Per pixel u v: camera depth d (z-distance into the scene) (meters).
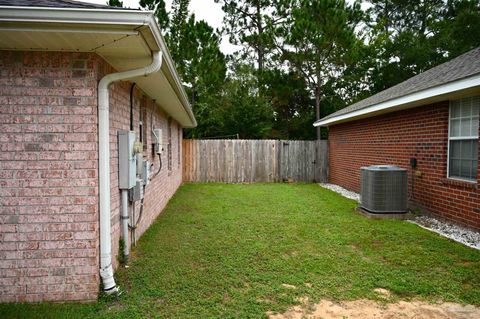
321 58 16.12
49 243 2.90
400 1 24.44
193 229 5.35
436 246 4.46
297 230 5.29
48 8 2.29
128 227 4.06
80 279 2.93
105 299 2.95
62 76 2.86
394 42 20.58
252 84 18.47
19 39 2.57
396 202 6.18
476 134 5.25
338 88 19.38
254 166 12.92
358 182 9.59
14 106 2.82
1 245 2.86
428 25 22.66
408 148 6.98
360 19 16.39
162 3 14.58
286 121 19.64
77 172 2.90
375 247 4.45
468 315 2.76
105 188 3.03
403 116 7.17
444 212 5.85
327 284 3.31
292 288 3.23
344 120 10.09
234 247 4.42
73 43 2.68
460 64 6.42
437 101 6.02
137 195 4.06
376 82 19.59
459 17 19.22
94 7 2.46
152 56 3.05
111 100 3.43
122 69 3.52
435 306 2.91
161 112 7.30
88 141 2.89
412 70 19.20
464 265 3.82
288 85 17.06
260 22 19.38
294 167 13.00
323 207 7.27
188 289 3.17
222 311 2.77
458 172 5.66
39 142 2.85
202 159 12.82
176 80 4.47
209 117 17.00
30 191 2.86
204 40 15.70
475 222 5.13
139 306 2.85
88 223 2.92
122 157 3.72
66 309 2.79
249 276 3.48
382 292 3.17
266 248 4.38
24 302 2.88
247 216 6.33
